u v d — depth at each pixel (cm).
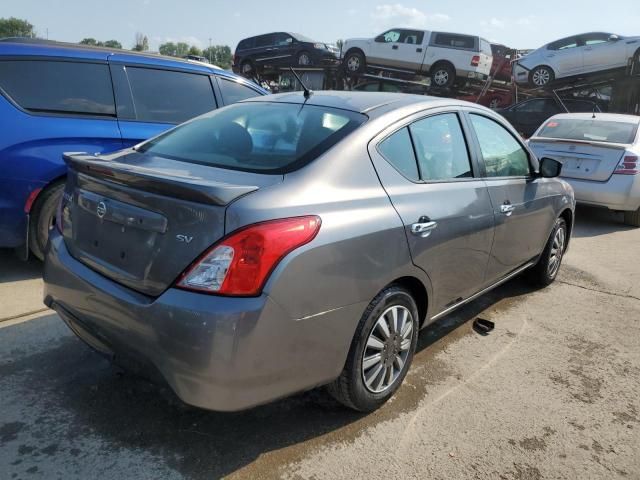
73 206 266
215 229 205
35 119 413
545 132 849
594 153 750
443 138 324
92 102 448
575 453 261
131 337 221
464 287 338
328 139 264
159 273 215
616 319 430
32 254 471
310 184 237
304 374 230
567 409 297
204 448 247
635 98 1499
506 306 446
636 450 265
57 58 436
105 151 446
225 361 202
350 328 244
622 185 732
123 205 232
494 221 350
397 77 1767
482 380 323
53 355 317
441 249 295
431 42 1667
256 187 222
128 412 269
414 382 316
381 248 252
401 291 274
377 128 278
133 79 475
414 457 250
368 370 269
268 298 207
